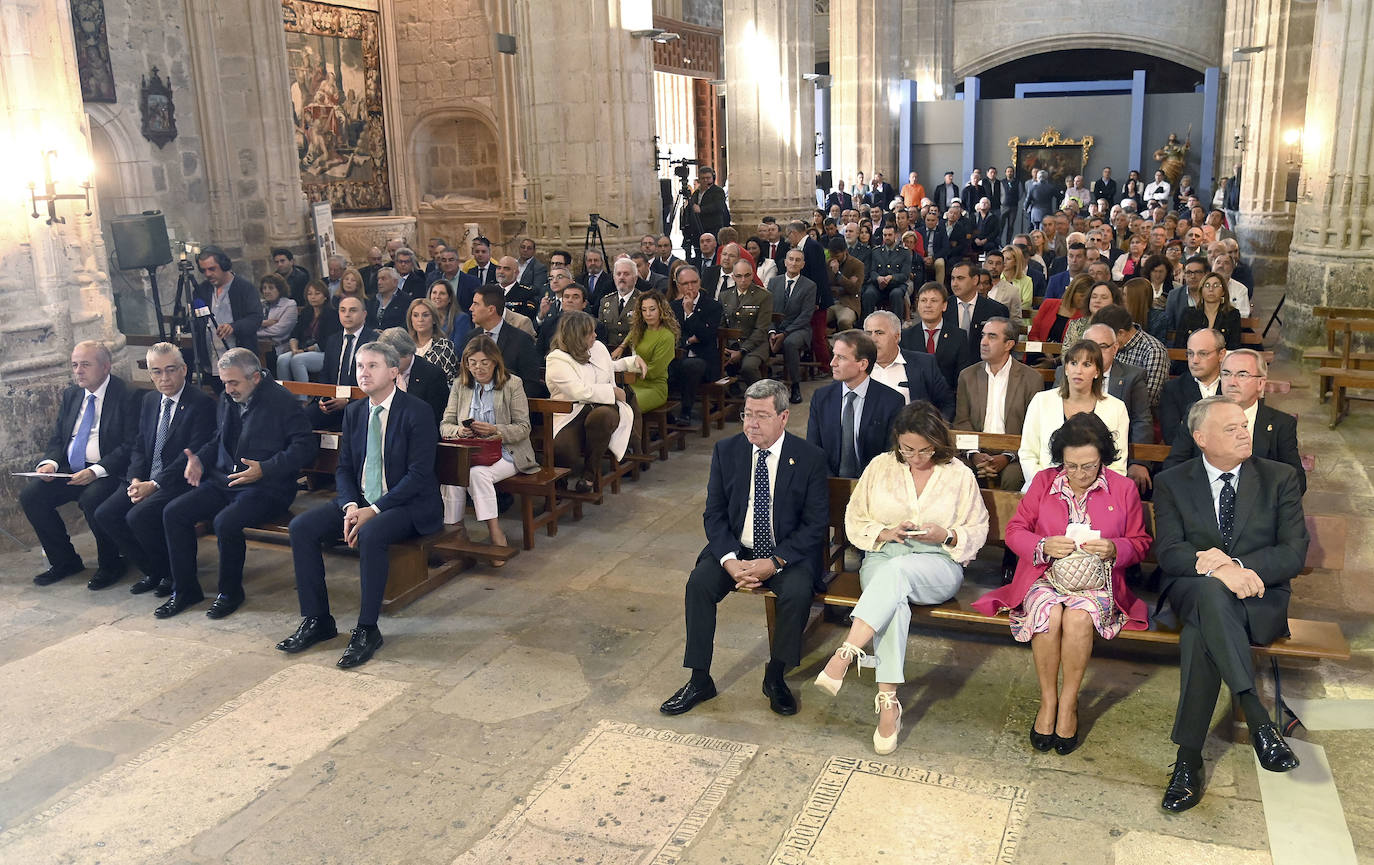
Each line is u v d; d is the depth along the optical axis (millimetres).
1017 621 4449
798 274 11016
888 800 4035
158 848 3918
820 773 4238
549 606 6000
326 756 4492
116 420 6586
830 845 3777
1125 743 4371
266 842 3924
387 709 4879
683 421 9828
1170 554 4395
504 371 6875
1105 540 4387
